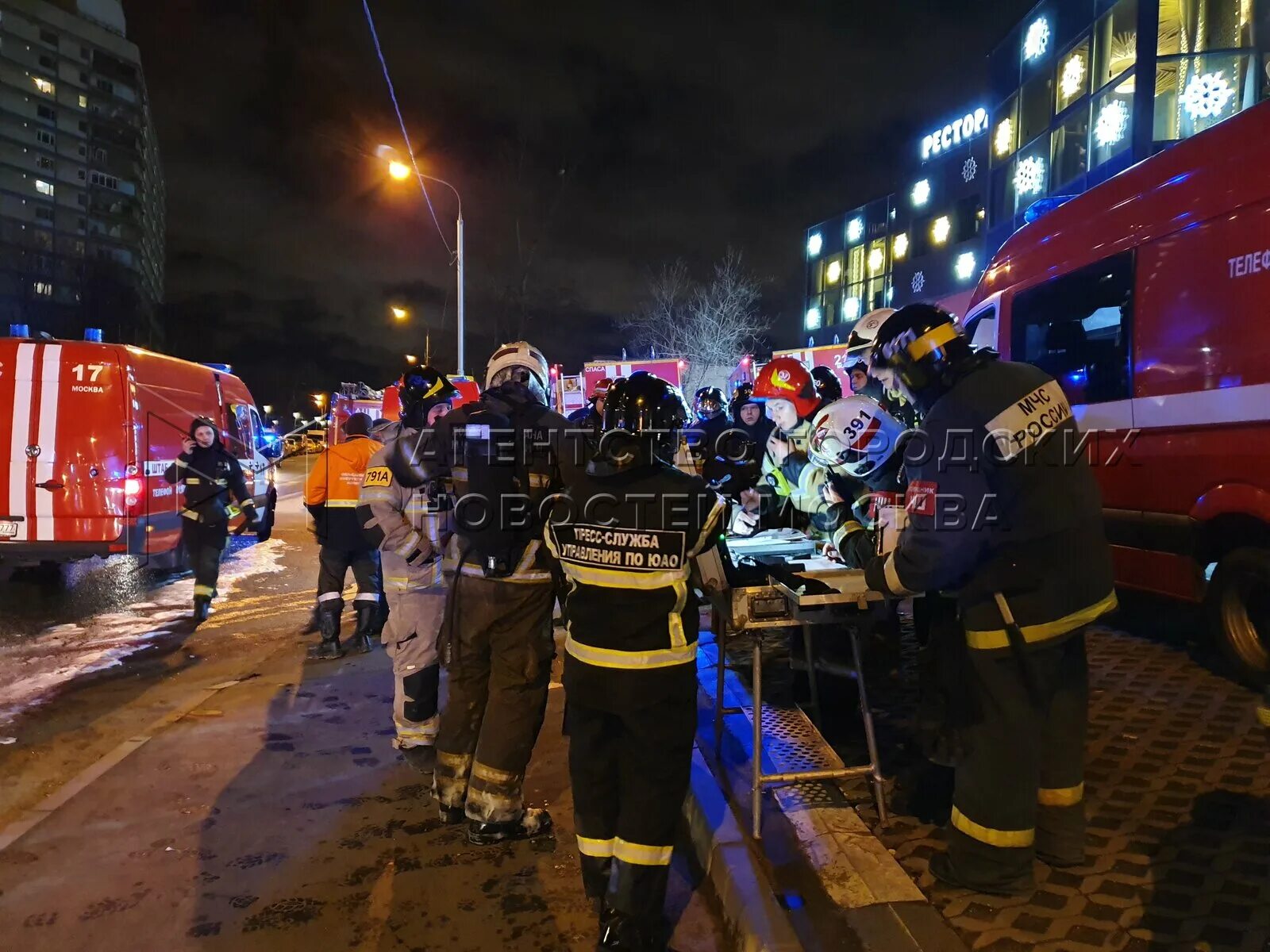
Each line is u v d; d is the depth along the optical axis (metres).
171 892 2.85
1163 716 3.87
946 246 28.36
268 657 5.79
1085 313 5.15
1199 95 14.62
